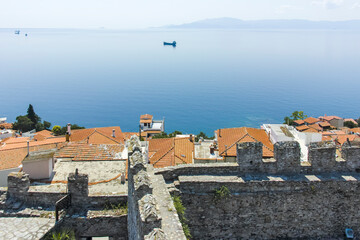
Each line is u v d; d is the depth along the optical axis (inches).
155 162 1765.5
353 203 692.1
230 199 667.4
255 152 697.0
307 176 696.4
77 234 623.2
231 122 7406.5
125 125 7199.8
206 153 1867.6
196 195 664.4
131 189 557.0
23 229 589.6
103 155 1074.7
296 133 2126.0
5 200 649.6
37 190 658.2
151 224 401.1
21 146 1362.0
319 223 694.5
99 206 652.1
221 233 682.2
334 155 708.7
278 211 681.0
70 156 1062.4
